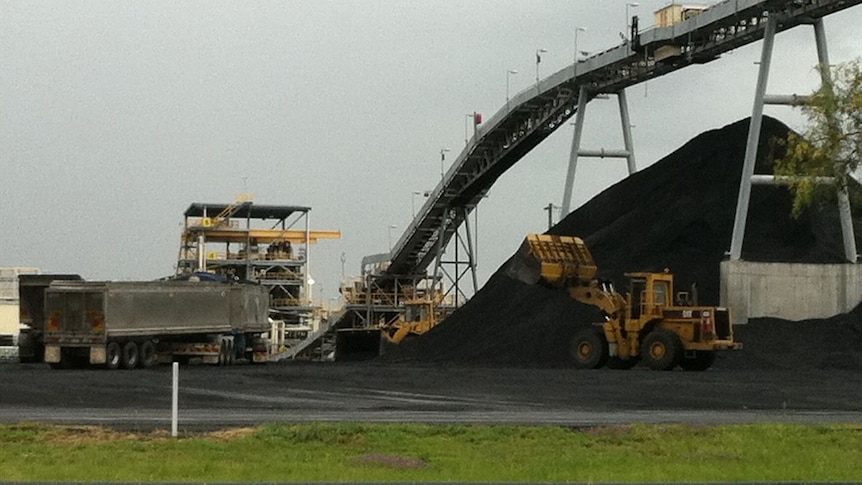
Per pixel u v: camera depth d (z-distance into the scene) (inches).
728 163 2861.7
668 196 2881.4
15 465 794.2
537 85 3102.9
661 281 2149.4
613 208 3004.4
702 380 1749.5
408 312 3693.4
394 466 808.9
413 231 3897.6
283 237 4475.9
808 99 1718.8
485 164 3442.4
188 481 716.7
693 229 2711.6
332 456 852.6
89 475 751.1
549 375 1897.1
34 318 2394.2
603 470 800.9
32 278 2390.5
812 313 2404.0
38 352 2404.0
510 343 2610.7
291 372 1990.7
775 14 2452.0
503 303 2910.9
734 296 2402.8
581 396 1450.5
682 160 3014.3
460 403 1326.3
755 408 1282.0
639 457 866.8
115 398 1360.7
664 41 2684.5
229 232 4407.0
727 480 761.0
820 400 1393.9
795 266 2416.3
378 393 1494.8
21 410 1181.1
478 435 944.3
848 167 1674.5
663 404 1328.7
